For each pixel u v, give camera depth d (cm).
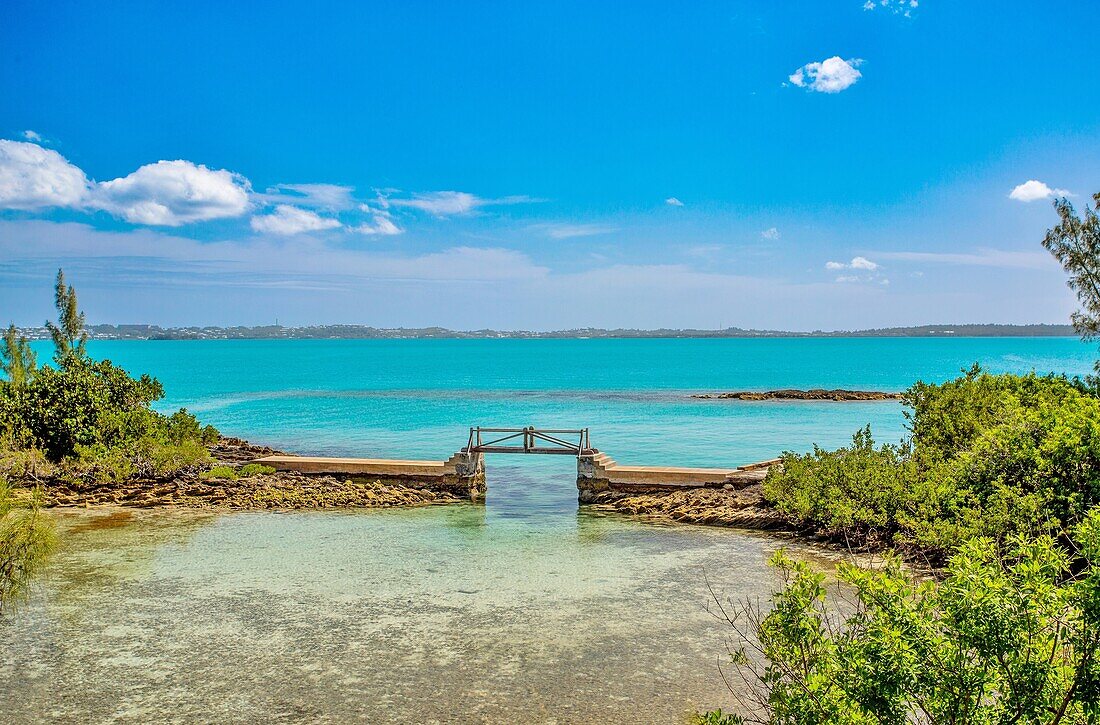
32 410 2628
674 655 1160
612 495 2491
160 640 1215
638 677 1083
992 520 1418
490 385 9156
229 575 1582
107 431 2659
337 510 2298
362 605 1391
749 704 994
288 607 1377
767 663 1123
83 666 1112
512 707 995
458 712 980
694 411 5794
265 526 2066
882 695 575
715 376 10819
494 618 1322
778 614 692
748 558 1733
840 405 6247
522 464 3303
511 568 1650
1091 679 546
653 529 2064
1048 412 1602
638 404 6456
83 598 1422
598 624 1295
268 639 1221
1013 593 576
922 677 578
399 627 1277
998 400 2031
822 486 1944
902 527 1739
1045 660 579
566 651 1176
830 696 595
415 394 7700
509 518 2220
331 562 1695
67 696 1018
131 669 1104
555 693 1034
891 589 621
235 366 13862
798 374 11188
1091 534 593
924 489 1669
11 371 2745
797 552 1777
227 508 2280
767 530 2009
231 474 2608
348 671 1102
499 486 2797
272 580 1547
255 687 1049
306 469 2711
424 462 2661
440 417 5412
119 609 1361
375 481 2634
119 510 2239
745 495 2325
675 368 13275
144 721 953
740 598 1434
